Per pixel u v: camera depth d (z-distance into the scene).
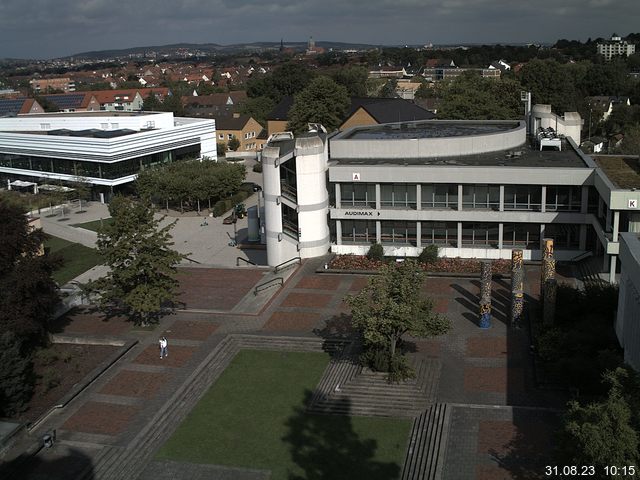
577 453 25.53
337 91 122.81
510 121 80.44
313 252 63.56
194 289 58.19
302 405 39.31
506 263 59.81
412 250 63.47
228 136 141.50
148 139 104.12
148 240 48.88
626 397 26.64
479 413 36.41
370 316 39.91
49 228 86.50
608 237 51.75
